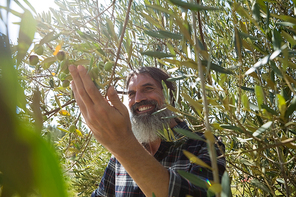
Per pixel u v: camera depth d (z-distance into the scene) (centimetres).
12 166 8
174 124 164
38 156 8
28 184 8
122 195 155
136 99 172
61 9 113
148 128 160
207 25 160
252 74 57
